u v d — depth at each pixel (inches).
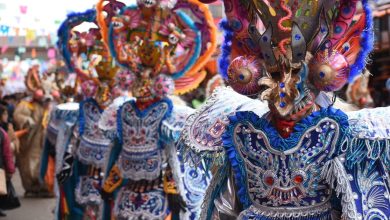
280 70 104.3
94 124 232.5
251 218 107.4
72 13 243.3
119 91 232.7
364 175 100.9
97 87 235.5
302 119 103.2
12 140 384.2
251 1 107.3
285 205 105.2
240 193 108.6
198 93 295.3
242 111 106.8
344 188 99.7
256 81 107.8
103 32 209.9
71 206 245.4
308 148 102.0
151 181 190.4
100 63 234.2
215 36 199.6
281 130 104.3
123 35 197.9
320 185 103.4
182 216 185.3
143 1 191.5
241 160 107.2
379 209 100.3
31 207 391.2
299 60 102.4
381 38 331.9
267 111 108.7
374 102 358.9
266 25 106.0
